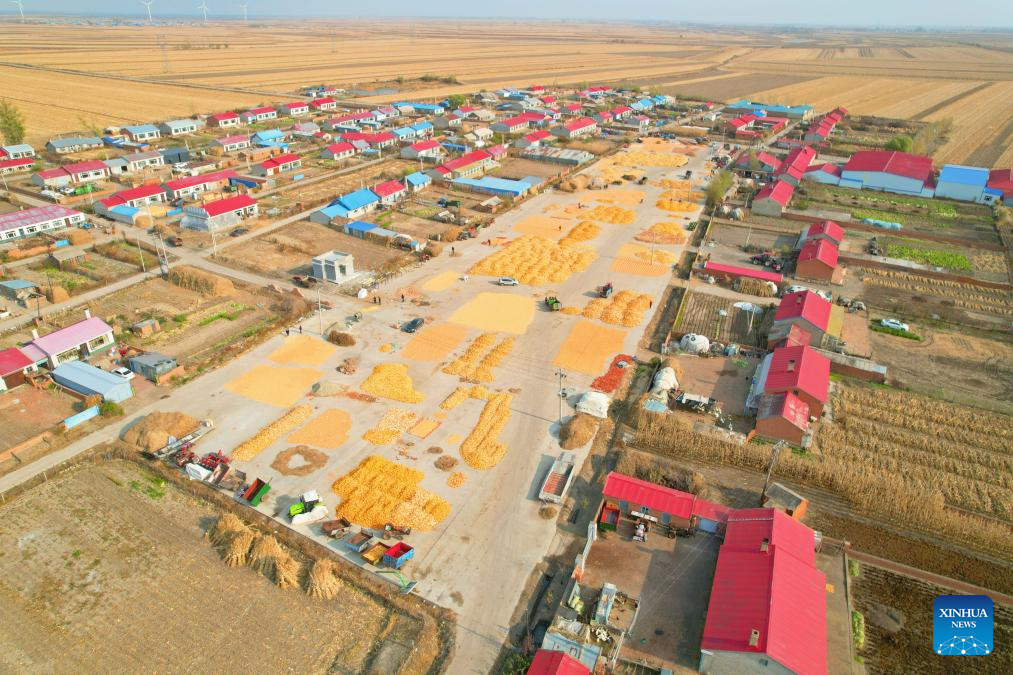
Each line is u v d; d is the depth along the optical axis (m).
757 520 39.88
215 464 47.16
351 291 75.25
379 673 32.81
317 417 53.16
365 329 67.00
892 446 50.59
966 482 47.00
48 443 49.78
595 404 54.00
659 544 41.28
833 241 87.88
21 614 36.00
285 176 121.25
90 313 69.50
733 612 33.94
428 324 68.25
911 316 71.81
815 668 30.98
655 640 34.78
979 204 112.06
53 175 112.56
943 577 39.22
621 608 36.47
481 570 39.31
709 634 33.22
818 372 55.47
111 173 120.12
